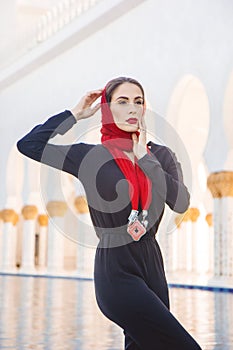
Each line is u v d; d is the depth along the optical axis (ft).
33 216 97.40
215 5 65.26
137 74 76.84
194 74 67.82
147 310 10.37
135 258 10.98
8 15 113.19
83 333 24.04
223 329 25.27
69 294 48.11
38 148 10.61
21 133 101.50
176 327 10.31
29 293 48.73
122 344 21.03
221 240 62.44
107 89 10.68
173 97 71.15
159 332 10.33
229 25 63.52
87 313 32.48
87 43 86.07
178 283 64.03
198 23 67.41
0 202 105.50
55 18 95.35
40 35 99.66
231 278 61.16
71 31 86.99
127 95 10.55
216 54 64.85
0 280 73.87
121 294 10.61
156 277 11.14
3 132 106.52
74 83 88.89
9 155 104.58
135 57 77.20
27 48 101.50
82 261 79.61
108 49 82.12
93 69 84.84
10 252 103.71
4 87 106.42
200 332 24.26
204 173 94.32
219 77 64.28
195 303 39.81
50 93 94.43
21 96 101.86
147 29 75.31
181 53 69.82
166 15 72.13
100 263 11.00
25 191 97.40
